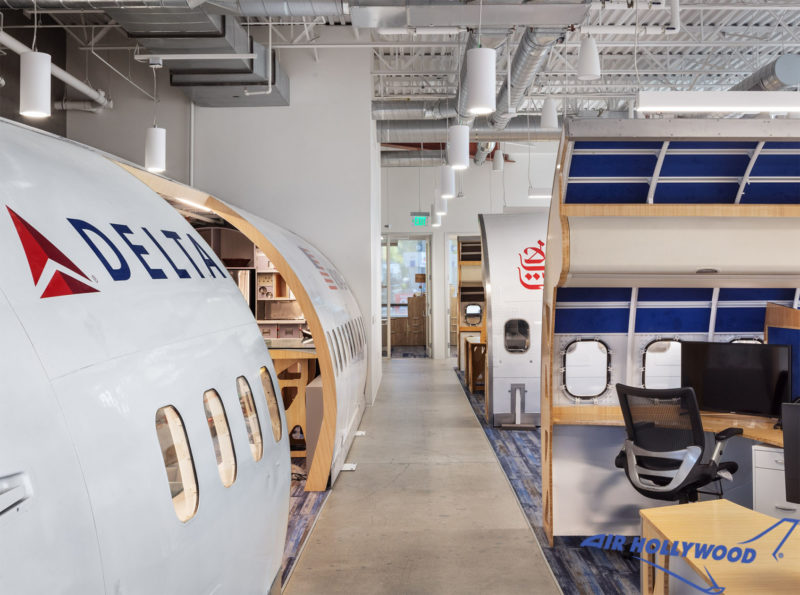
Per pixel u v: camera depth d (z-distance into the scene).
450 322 18.02
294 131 9.62
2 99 8.35
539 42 6.64
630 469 4.14
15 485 1.30
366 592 3.86
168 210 2.81
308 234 9.66
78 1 5.73
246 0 5.98
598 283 4.32
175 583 1.91
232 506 2.41
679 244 3.99
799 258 4.01
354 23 5.96
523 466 6.64
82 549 1.46
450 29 6.13
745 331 4.98
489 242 8.73
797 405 2.46
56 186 1.96
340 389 6.20
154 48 7.16
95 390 1.64
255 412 2.85
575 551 4.46
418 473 6.39
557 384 4.95
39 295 1.58
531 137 11.30
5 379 1.37
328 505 5.44
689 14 8.82
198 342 2.35
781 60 7.32
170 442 2.04
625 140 3.90
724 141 3.98
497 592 3.84
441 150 14.31
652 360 4.97
